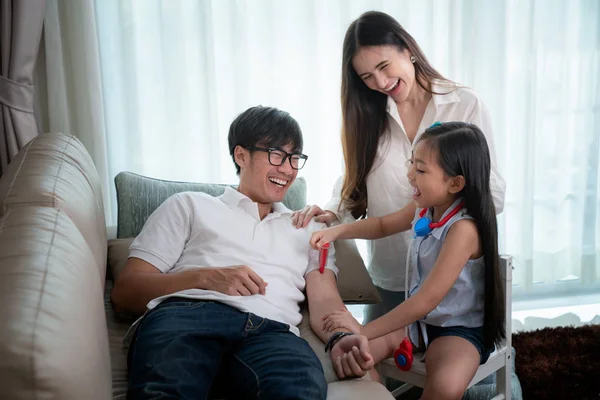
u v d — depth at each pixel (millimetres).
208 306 1361
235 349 1319
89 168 1693
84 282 959
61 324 786
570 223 2951
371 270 2096
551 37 2752
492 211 1588
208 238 1593
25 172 1310
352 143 1909
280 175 1631
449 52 2559
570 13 2760
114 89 2393
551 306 2891
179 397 1095
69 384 742
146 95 2414
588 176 2902
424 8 2537
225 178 2541
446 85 1823
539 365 2230
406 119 1892
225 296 1416
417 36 2570
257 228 1627
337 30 2514
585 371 2189
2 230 1000
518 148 2752
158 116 2432
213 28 2414
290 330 1434
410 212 1806
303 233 1715
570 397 2039
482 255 1615
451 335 1598
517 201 2793
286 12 2463
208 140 2438
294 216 1730
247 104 2480
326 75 2547
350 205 1996
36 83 2312
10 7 2080
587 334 2492
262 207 1700
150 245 1563
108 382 940
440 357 1526
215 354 1262
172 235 1586
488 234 1571
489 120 1836
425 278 1681
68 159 1547
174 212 1612
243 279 1439
